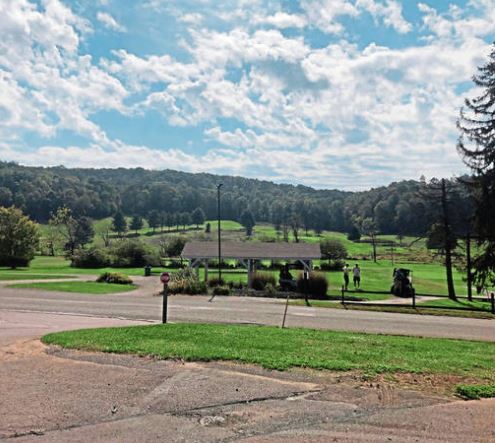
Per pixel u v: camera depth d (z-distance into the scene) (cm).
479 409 607
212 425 550
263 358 816
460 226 2966
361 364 802
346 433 531
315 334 1149
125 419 564
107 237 9200
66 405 604
